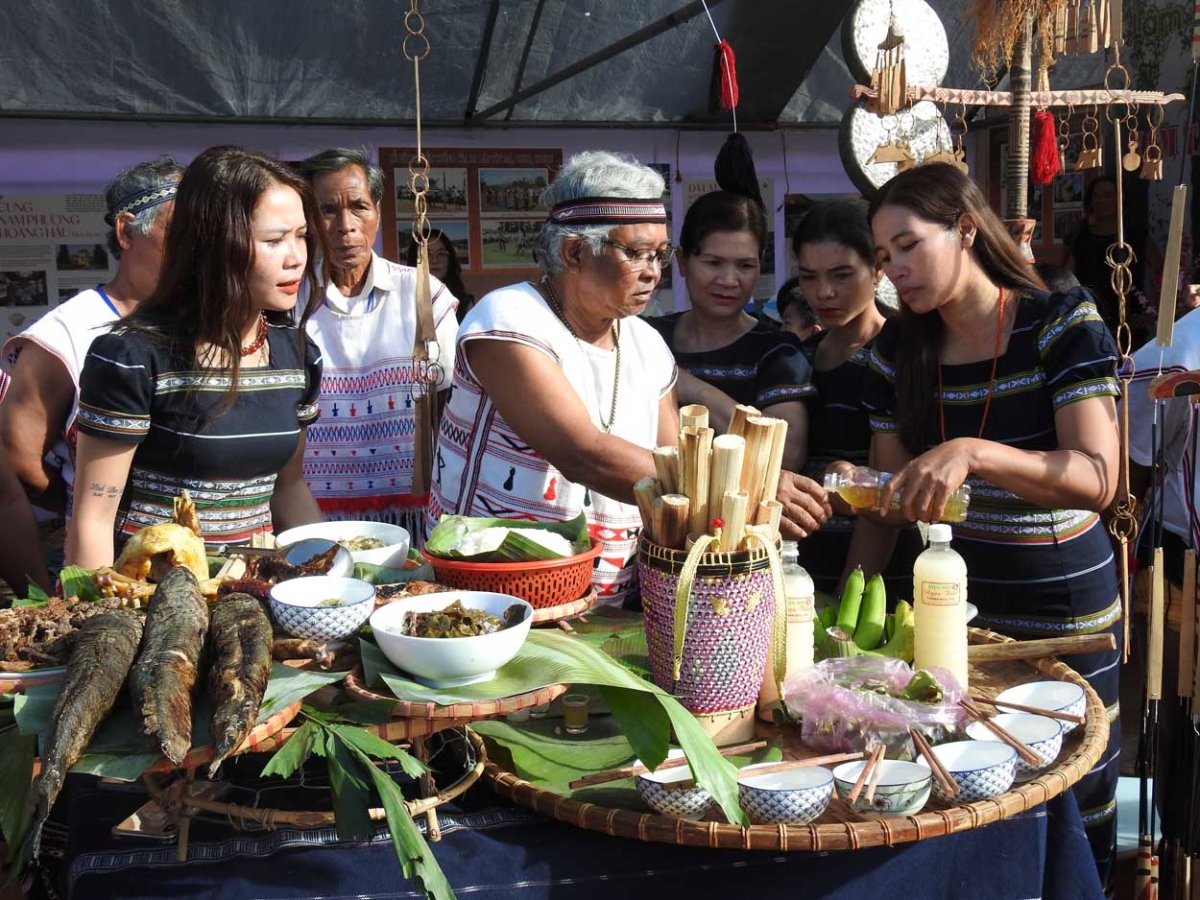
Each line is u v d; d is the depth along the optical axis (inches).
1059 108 200.1
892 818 53.8
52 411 98.3
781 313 157.2
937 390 91.2
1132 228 193.8
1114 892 96.2
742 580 60.7
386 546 74.5
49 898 75.1
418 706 53.3
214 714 48.8
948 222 84.7
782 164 201.5
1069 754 61.2
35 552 100.3
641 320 91.0
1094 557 90.0
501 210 190.1
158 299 74.7
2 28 149.2
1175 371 108.9
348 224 121.8
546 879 55.6
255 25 158.2
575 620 77.2
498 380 79.1
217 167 71.7
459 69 173.6
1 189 165.2
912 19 129.6
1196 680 90.9
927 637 67.5
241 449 78.2
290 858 54.5
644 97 187.2
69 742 46.0
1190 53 183.5
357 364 126.0
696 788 54.6
